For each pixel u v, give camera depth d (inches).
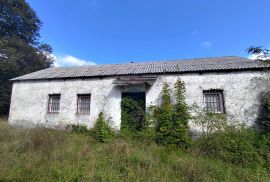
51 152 266.2
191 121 389.4
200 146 325.4
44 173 213.5
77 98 477.7
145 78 427.5
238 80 392.8
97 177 208.8
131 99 441.1
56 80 501.7
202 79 409.1
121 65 572.1
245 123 373.1
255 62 411.2
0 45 848.9
